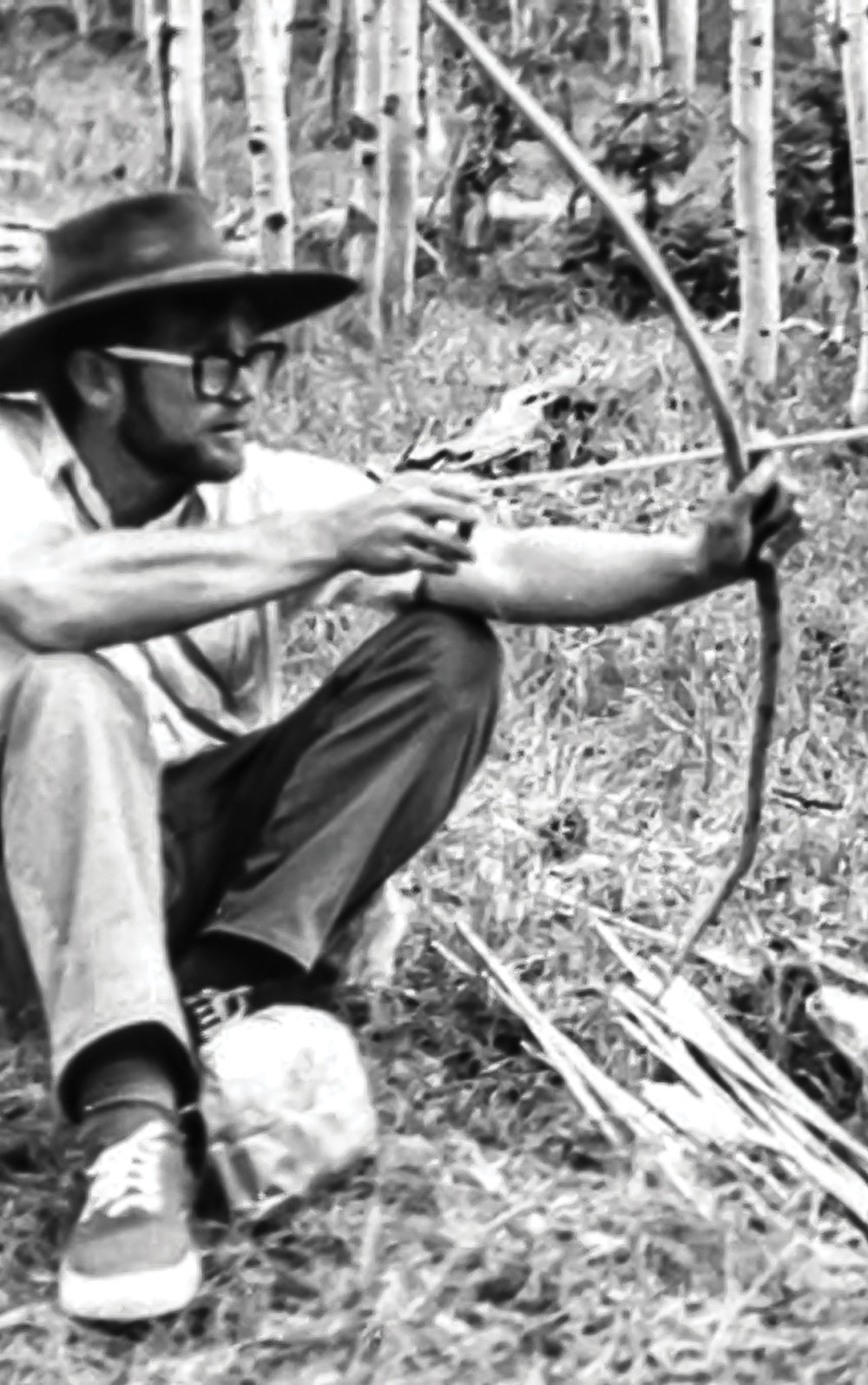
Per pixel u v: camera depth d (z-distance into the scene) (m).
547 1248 2.80
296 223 8.11
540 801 4.09
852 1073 3.25
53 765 2.78
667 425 5.84
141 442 2.99
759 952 3.43
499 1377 2.62
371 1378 2.60
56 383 3.01
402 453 5.64
